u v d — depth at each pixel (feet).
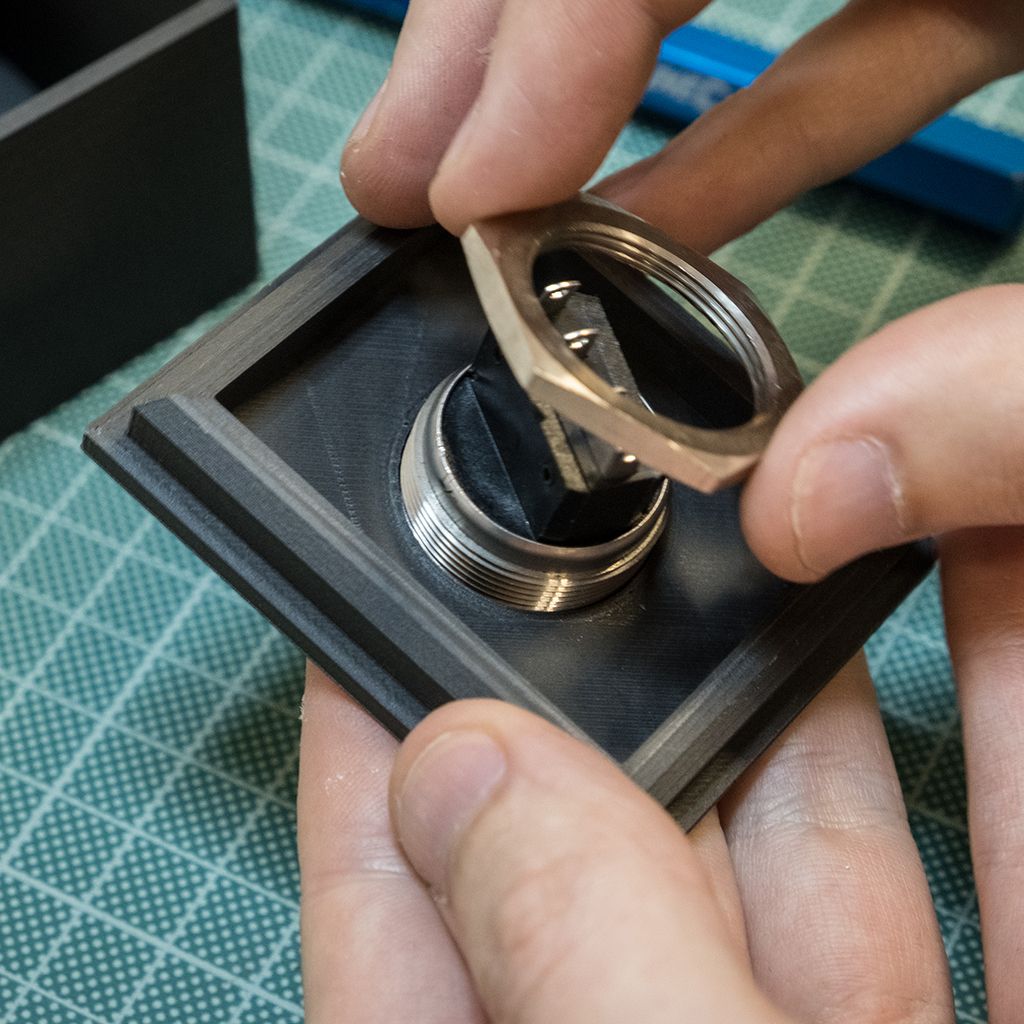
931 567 0.75
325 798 0.75
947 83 0.83
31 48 0.92
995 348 0.68
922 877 0.77
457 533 0.71
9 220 0.79
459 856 0.65
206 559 0.71
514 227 0.69
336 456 0.72
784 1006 0.75
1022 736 0.75
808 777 0.77
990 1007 0.73
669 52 0.91
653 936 0.63
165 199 0.84
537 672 0.71
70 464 0.86
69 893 0.78
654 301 0.74
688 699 0.70
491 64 0.73
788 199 0.83
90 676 0.82
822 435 0.68
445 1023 0.72
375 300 0.74
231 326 0.72
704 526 0.74
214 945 0.78
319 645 0.70
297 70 0.94
